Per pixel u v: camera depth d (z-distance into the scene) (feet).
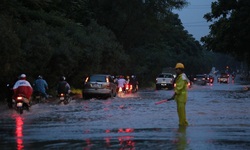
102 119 64.03
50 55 111.14
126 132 48.57
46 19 141.69
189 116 67.67
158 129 51.11
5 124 58.23
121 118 65.26
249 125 55.01
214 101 107.14
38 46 108.37
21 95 74.38
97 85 122.42
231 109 82.02
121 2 198.39
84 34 145.89
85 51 138.82
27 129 52.21
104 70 165.37
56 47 122.01
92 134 47.11
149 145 39.45
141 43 217.97
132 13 201.77
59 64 120.37
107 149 37.58
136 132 48.49
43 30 122.62
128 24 204.44
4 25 92.38
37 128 53.21
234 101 107.04
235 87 223.92
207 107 87.30
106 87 122.93
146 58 256.73
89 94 122.52
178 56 382.01
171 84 208.44
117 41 192.75
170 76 214.48
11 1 127.54
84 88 123.65
